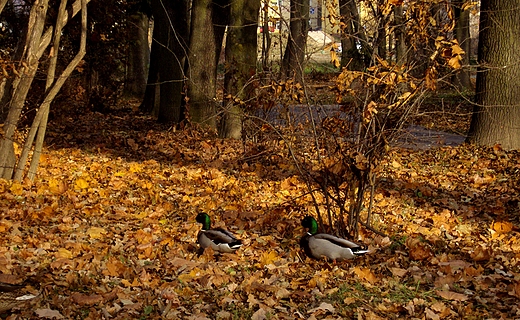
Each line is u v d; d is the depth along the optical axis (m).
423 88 7.95
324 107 8.71
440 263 7.89
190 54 19.64
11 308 5.81
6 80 12.05
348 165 8.08
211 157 15.55
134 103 31.14
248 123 13.25
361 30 8.33
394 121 8.02
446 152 15.53
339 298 6.76
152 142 18.08
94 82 24.89
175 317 6.08
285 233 9.23
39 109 11.67
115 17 23.92
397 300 6.78
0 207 9.99
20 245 8.16
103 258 7.75
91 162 14.79
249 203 11.17
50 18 19.19
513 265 8.03
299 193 11.72
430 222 10.16
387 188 12.35
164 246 8.46
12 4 20.64
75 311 6.12
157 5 22.22
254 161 14.09
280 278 7.26
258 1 17.67
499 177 13.37
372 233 8.84
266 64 11.30
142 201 11.10
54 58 11.55
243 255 8.17
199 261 7.75
